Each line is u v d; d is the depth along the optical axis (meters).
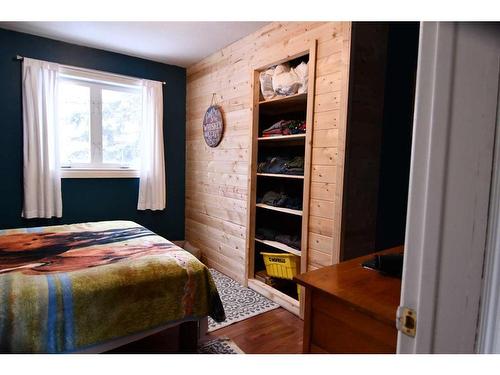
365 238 2.33
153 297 1.75
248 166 3.06
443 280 0.57
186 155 4.26
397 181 2.51
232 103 3.29
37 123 3.19
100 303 1.58
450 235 0.56
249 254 3.10
